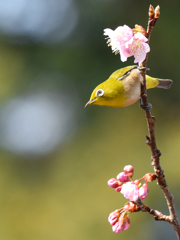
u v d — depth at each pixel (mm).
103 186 14672
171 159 14820
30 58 15977
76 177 15117
